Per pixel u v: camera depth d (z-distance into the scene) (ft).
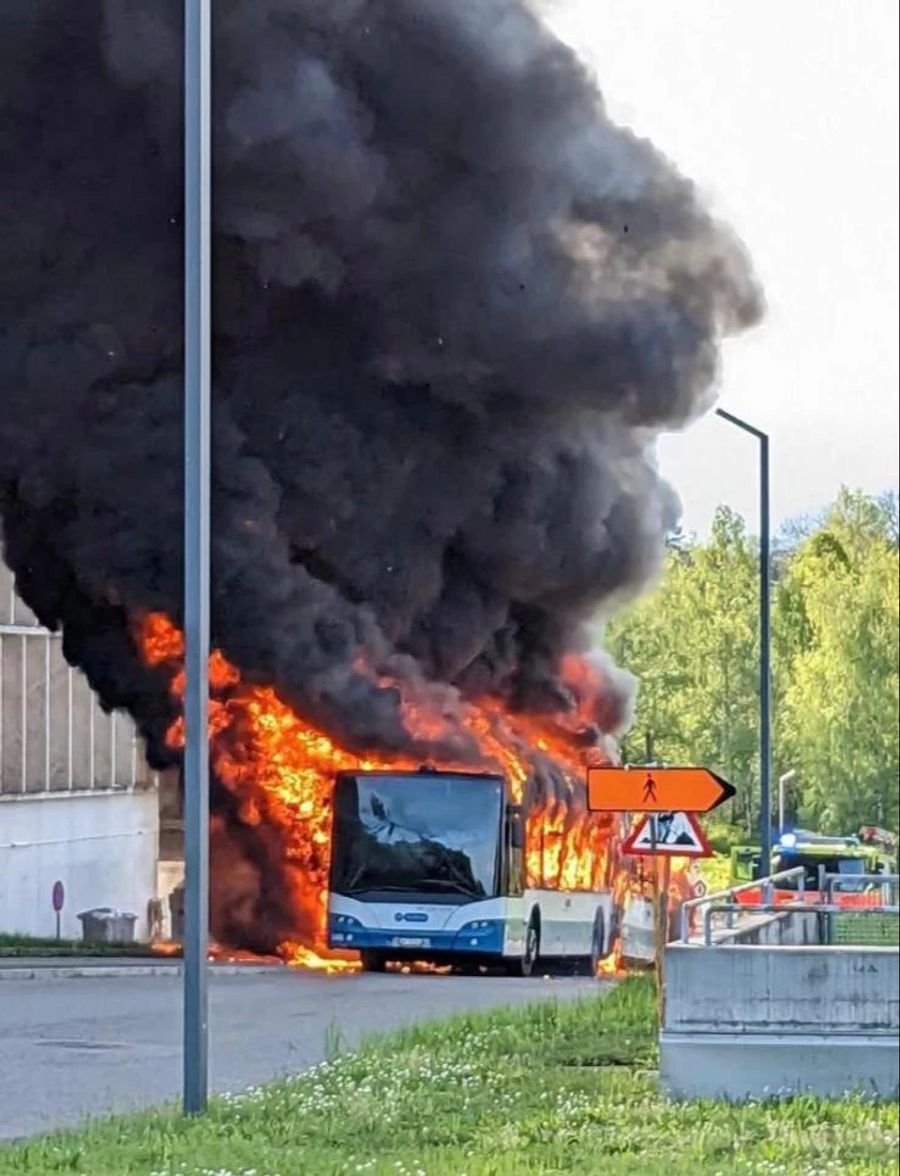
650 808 50.75
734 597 272.51
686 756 267.80
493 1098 45.78
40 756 144.15
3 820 138.82
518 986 87.40
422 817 106.42
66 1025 64.28
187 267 45.03
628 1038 57.47
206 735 44.60
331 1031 59.00
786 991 47.21
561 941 114.83
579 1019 61.82
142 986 82.28
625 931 128.57
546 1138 40.09
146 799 161.68
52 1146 37.37
